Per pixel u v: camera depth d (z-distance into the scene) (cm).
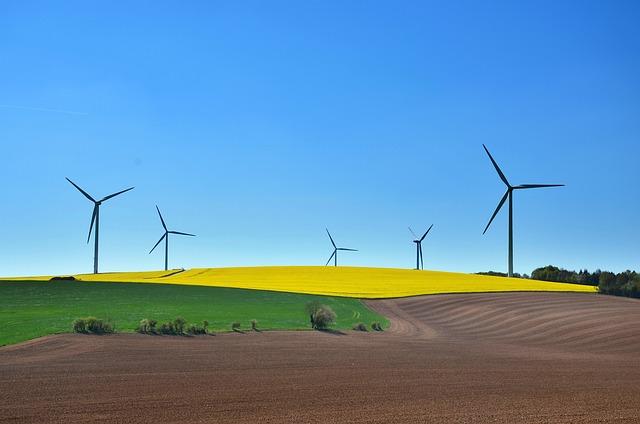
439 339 4225
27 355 2691
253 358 2811
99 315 4469
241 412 1670
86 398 1831
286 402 1812
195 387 2041
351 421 1573
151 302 5650
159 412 1661
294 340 3656
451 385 2159
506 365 2800
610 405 1806
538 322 5141
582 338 4341
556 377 2406
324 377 2300
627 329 4572
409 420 1590
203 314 4859
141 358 2697
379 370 2520
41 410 1667
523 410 1723
